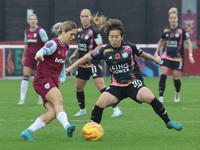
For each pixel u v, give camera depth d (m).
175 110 35.84
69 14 115.19
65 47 22.06
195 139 22.58
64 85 63.44
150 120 29.94
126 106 38.75
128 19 117.44
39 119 21.83
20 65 76.44
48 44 21.28
